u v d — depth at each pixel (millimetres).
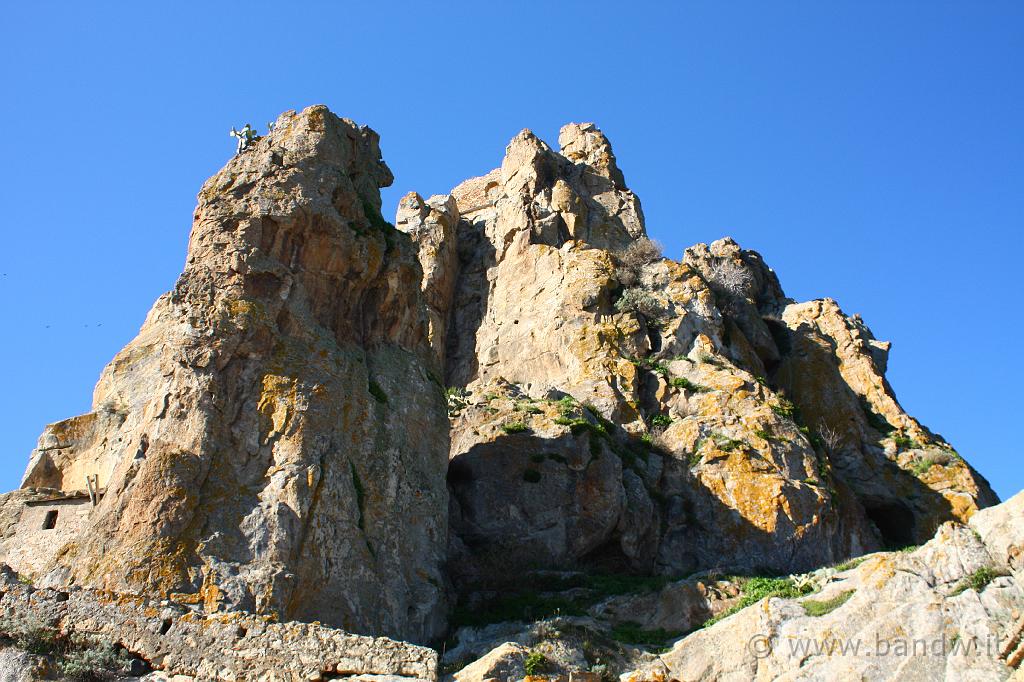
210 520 25938
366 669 24031
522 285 52688
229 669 24016
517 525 37000
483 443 39250
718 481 39812
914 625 26500
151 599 24719
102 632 24500
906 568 27844
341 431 28812
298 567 25766
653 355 46656
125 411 31984
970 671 25125
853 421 49750
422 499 30734
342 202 33000
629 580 34500
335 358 29969
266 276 30234
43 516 29719
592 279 49906
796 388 51625
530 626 29547
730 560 37656
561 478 37969
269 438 27531
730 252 58406
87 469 31297
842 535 40688
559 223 55344
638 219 57438
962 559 27203
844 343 55062
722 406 43281
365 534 28047
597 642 29094
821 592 28891
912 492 46406
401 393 32000
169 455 26578
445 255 54500
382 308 33250
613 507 37531
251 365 28531
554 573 34750
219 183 31938
